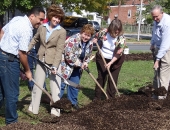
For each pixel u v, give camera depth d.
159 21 6.07
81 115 4.91
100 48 6.25
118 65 6.24
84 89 7.68
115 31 5.94
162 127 4.76
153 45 6.45
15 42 4.46
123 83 8.52
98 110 5.13
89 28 5.56
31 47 5.43
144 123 4.82
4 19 19.64
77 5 21.08
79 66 5.74
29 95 6.81
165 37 6.02
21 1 14.54
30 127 4.23
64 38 5.26
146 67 11.91
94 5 21.91
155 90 5.91
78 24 20.48
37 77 5.43
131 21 56.81
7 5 14.51
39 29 5.34
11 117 4.69
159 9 6.00
